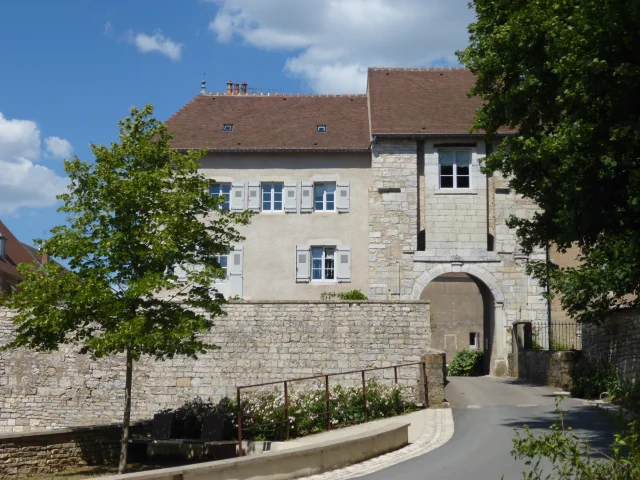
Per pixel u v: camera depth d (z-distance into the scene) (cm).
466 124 3064
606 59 1327
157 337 1738
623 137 1328
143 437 1870
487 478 1079
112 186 1744
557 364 2378
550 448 761
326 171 3103
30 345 1834
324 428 1738
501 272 2988
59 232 1764
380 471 1187
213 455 1698
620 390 1919
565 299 1581
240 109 3378
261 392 2105
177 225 1783
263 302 2438
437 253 2997
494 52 1714
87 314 1759
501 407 1927
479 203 3011
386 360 2367
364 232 3055
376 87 3303
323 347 2395
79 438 1781
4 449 1633
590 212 1442
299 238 3067
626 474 728
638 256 1345
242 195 3097
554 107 1652
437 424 1669
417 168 3053
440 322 4900
